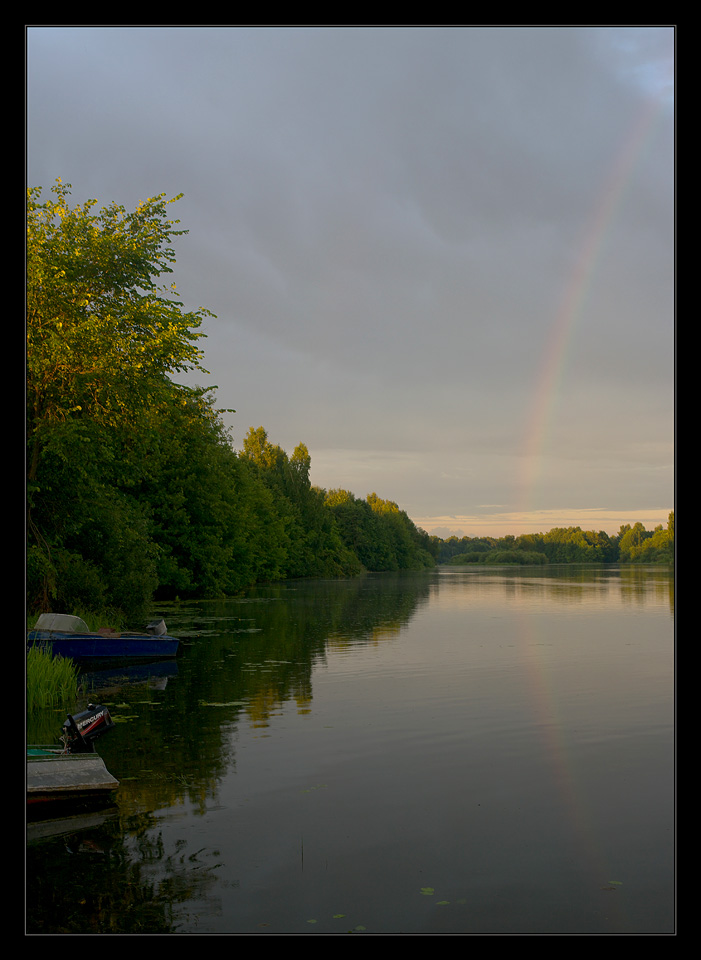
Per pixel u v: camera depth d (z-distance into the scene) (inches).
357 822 275.4
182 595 1674.5
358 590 2134.6
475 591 2004.2
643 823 275.3
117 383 752.3
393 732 405.1
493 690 524.4
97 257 761.0
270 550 2586.1
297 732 406.3
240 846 253.6
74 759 303.7
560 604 1414.9
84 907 211.5
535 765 346.6
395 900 216.2
